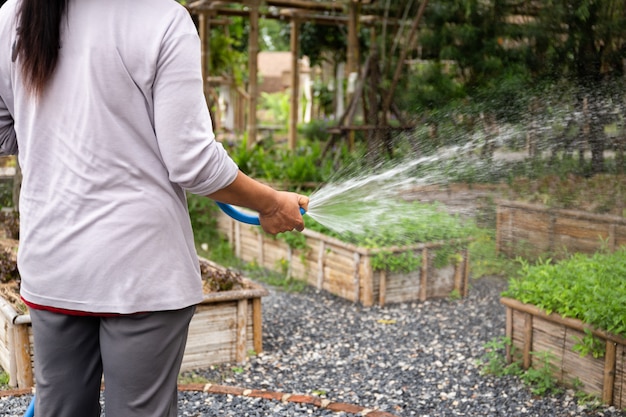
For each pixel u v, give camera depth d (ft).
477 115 21.02
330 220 8.79
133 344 5.64
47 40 5.39
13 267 14.74
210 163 5.39
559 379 12.40
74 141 5.45
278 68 99.91
